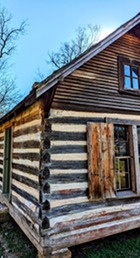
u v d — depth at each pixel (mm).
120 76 5156
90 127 4391
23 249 4223
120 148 4938
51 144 3984
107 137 4531
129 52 5488
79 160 4246
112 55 5172
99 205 4344
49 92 3750
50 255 3598
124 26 4805
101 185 4297
